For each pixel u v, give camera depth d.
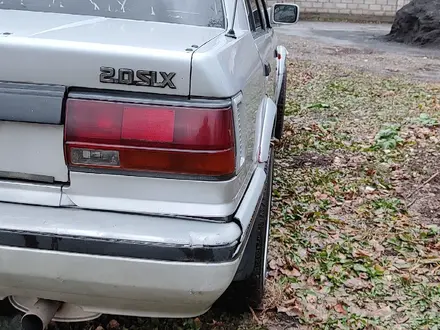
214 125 1.85
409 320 2.97
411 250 3.74
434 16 15.15
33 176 1.89
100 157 1.84
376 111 7.39
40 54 1.79
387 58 12.79
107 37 1.96
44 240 1.81
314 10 21.80
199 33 2.31
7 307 2.52
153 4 2.61
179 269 1.82
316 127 6.50
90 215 1.87
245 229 1.97
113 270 1.82
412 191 4.77
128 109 1.82
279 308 2.95
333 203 4.45
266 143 2.72
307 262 3.49
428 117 6.94
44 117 1.80
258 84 2.60
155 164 1.85
